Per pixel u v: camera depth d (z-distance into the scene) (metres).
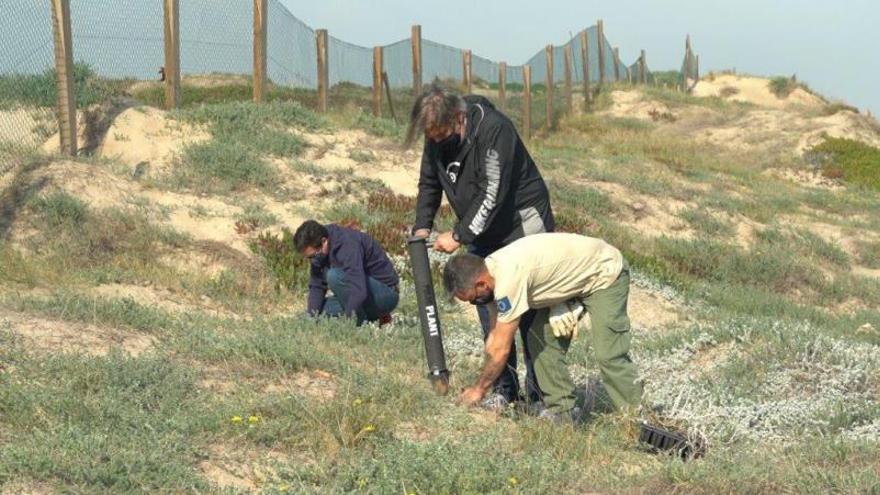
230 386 5.77
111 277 9.50
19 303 6.77
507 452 5.08
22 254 9.60
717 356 7.91
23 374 5.27
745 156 26.25
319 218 12.30
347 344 7.39
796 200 20.47
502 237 6.04
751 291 14.01
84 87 13.19
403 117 19.56
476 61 26.12
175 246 10.62
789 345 7.77
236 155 13.01
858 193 23.75
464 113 5.75
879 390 7.14
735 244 15.92
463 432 5.48
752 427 6.25
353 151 14.50
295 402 5.38
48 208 10.30
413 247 6.02
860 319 13.44
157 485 4.27
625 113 29.59
